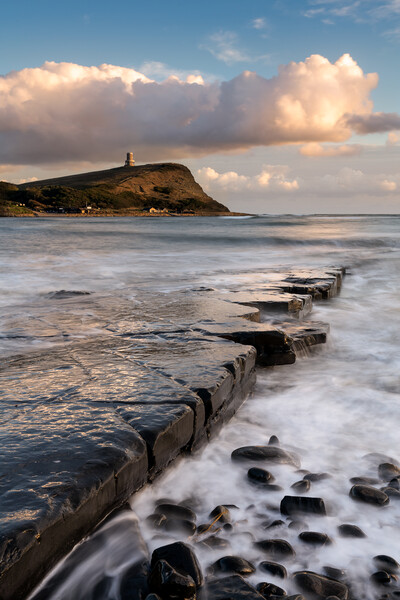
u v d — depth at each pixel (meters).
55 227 54.03
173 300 8.12
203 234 36.81
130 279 13.02
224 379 4.08
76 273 14.37
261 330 5.96
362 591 2.19
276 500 2.95
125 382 3.88
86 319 6.57
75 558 2.26
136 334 5.71
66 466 2.48
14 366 4.33
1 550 1.85
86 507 2.32
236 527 2.64
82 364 4.42
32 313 7.01
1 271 14.53
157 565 2.13
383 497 2.88
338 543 2.53
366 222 71.56
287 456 3.44
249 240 29.59
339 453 3.63
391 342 7.37
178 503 2.91
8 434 2.84
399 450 3.70
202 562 2.34
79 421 3.07
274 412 4.55
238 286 10.54
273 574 2.24
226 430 4.11
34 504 2.14
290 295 8.91
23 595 1.96
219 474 3.27
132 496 2.86
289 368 6.07
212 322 6.36
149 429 3.00
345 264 17.36
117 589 2.12
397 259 19.41
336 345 7.16
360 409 4.59
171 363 4.47
